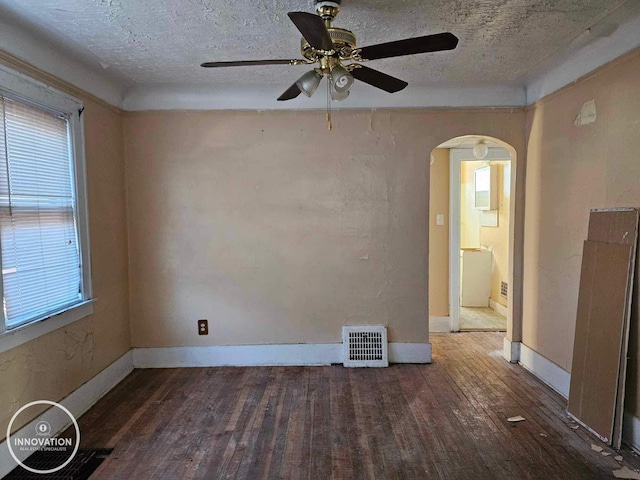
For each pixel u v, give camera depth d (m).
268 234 3.41
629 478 1.95
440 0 1.90
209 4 1.92
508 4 1.95
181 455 2.19
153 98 3.29
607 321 2.29
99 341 2.92
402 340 3.47
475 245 6.11
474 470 2.03
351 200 3.39
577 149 2.66
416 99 3.31
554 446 2.22
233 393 2.93
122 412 2.67
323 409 2.67
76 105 2.65
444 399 2.79
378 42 2.36
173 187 3.37
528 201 3.31
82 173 2.72
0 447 1.99
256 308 3.45
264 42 2.38
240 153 3.36
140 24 2.12
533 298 3.24
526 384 3.03
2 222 2.05
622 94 2.24
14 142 2.13
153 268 3.41
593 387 2.36
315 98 3.29
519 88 3.28
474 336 4.27
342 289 3.44
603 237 2.38
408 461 2.11
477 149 4.11
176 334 3.45
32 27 2.12
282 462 2.11
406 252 3.42
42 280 2.35
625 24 2.15
